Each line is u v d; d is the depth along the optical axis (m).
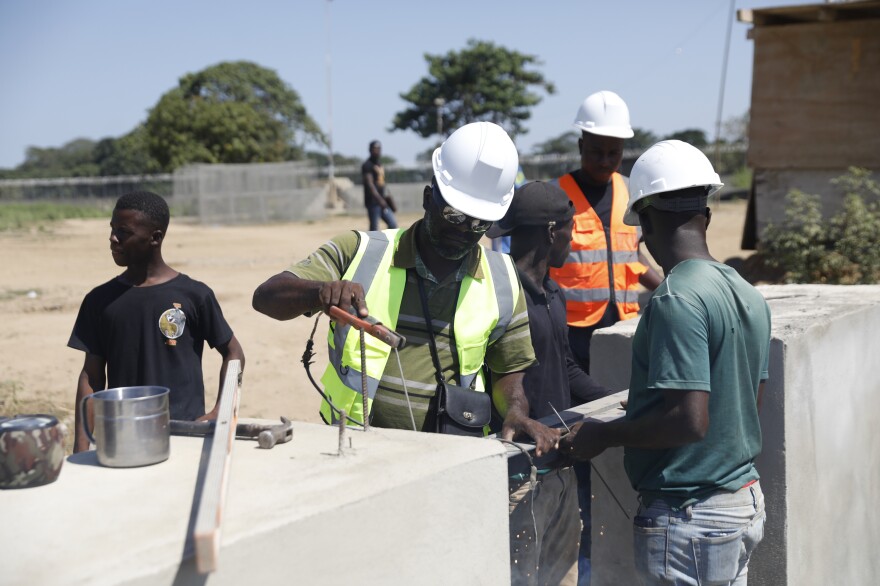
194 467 2.01
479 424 2.85
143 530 1.66
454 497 2.07
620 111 4.96
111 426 1.97
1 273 15.34
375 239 2.96
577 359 4.93
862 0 9.66
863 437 4.03
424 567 1.99
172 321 3.29
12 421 1.92
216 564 1.48
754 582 3.26
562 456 2.78
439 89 61.69
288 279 2.70
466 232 2.76
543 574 3.01
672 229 2.77
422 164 44.12
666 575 2.71
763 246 10.93
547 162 42.03
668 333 2.52
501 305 2.96
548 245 3.44
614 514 3.29
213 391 7.13
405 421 2.84
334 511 1.78
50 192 45.94
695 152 2.78
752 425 2.75
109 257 18.97
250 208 35.25
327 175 49.16
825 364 3.53
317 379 7.67
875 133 10.04
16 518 1.71
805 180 10.61
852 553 3.95
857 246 9.90
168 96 54.50
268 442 2.16
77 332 3.32
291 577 1.71
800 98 10.39
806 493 3.36
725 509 2.67
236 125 54.19
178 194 34.97
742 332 2.66
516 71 62.03
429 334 2.88
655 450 2.74
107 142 81.00
